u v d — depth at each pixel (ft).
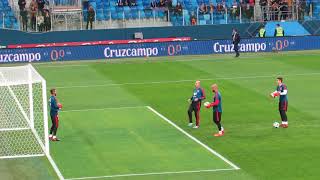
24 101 365.20
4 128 309.63
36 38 572.10
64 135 313.12
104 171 258.37
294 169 256.93
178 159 272.51
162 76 466.70
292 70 481.46
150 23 602.85
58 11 583.17
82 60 546.26
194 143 296.10
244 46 568.41
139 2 615.16
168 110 362.94
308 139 299.58
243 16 609.42
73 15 587.27
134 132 317.22
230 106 368.68
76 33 578.25
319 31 612.29
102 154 281.54
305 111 353.92
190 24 599.57
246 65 506.89
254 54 561.43
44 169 261.85
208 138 304.71
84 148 291.17
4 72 345.31
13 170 261.03
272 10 612.70
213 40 566.36
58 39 575.79
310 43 579.07
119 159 273.95
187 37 593.83
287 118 339.16
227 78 453.99
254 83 433.89
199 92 321.52
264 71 479.00
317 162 265.13
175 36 593.01
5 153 282.77
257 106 367.45
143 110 363.76
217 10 609.01
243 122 332.80
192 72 479.82
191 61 529.86
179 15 604.08
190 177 249.55
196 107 321.52
